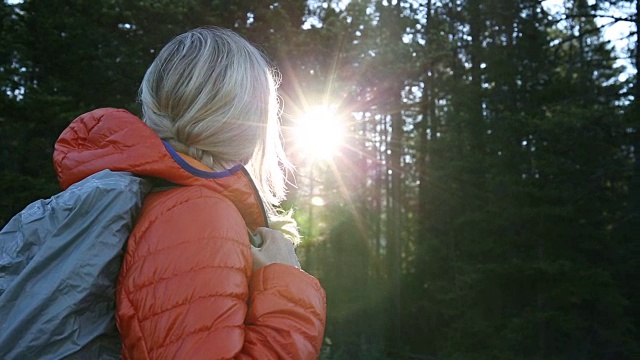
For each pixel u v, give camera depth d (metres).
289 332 1.13
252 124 1.32
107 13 13.24
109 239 1.11
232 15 13.80
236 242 1.13
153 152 1.18
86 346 1.10
